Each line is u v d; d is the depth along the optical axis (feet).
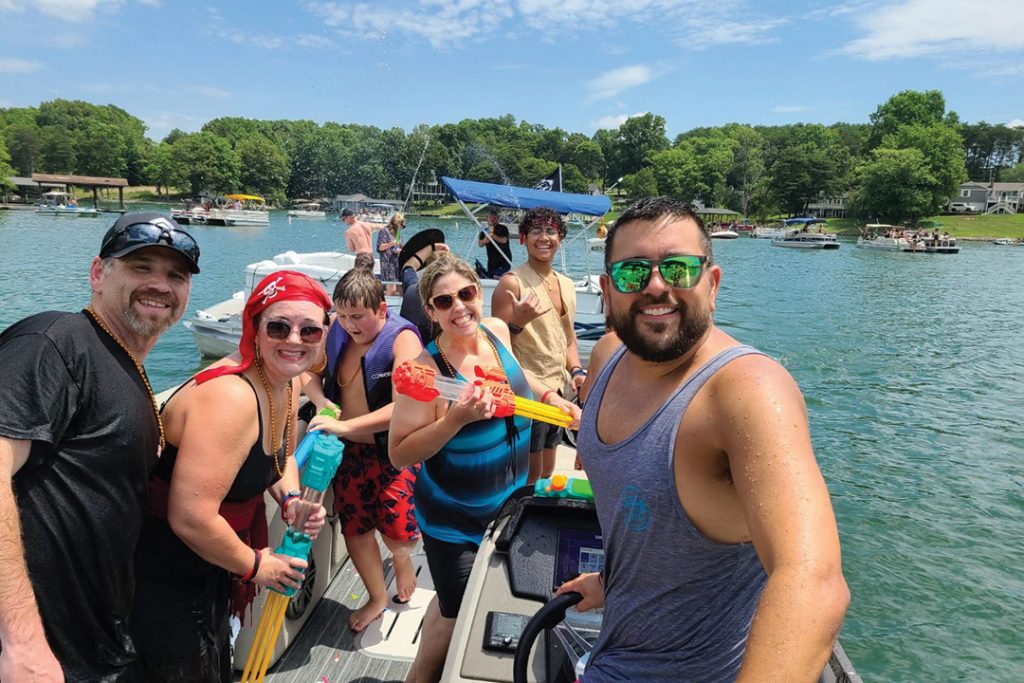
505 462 7.59
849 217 292.40
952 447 31.24
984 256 173.58
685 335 3.87
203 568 6.18
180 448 5.69
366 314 8.87
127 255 5.00
